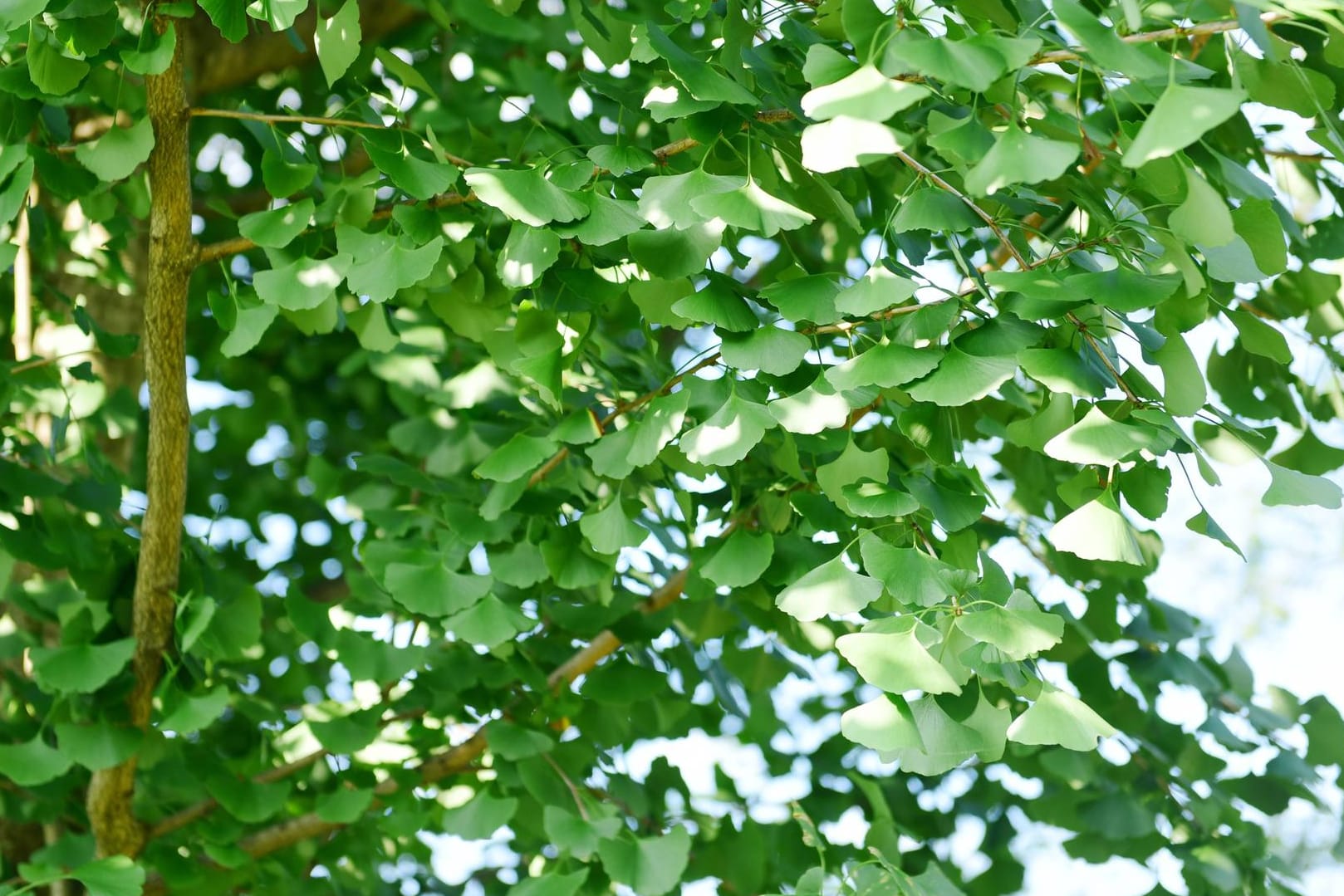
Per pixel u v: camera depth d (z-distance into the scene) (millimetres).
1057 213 1930
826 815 2561
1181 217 1757
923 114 1930
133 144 2004
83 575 2195
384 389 3117
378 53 1957
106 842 2277
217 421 3100
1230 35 1777
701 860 2400
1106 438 1785
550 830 2055
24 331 2352
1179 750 2375
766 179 1967
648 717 2436
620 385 2182
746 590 2113
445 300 2121
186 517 3074
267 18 1903
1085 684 2344
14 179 1989
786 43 1963
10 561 2146
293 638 2721
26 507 2281
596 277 1941
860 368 1807
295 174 2045
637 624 2244
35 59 1946
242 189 3145
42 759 2102
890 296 1795
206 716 2076
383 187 2061
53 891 2285
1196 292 1807
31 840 2484
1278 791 2361
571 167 1905
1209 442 2029
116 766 2123
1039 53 1820
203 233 2973
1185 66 1804
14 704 2322
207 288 2965
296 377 3158
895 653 1786
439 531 2232
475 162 2100
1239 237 1819
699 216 1840
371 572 2102
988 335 1822
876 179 2107
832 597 1830
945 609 1817
